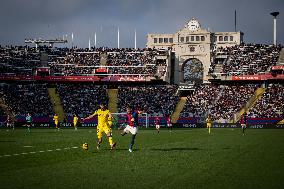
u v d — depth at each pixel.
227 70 102.06
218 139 41.19
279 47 104.94
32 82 101.94
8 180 14.42
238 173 16.31
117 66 105.94
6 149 27.84
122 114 89.88
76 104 95.19
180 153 24.88
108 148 29.00
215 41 118.62
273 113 85.56
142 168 17.70
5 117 88.75
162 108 94.19
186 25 114.81
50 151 26.33
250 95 93.62
